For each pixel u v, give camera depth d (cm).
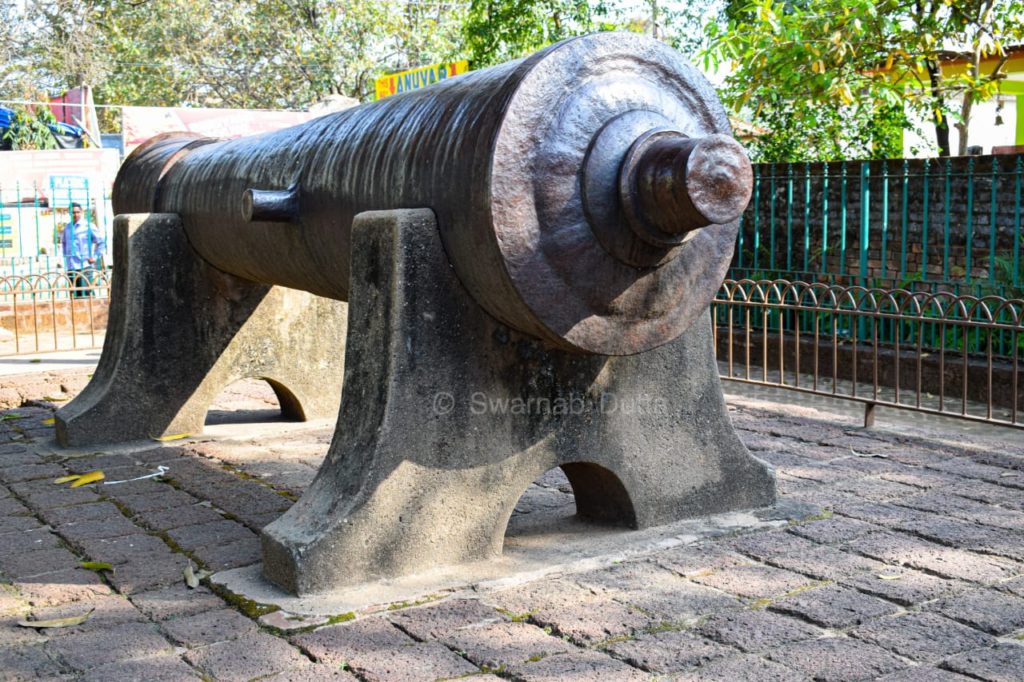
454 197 325
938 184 810
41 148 1583
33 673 272
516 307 325
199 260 570
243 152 492
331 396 621
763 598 318
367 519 330
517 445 358
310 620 303
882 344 795
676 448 393
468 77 355
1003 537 372
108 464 512
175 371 568
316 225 401
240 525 407
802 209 912
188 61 2488
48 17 2442
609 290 332
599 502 399
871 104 1012
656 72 341
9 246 1229
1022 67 1380
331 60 2298
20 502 447
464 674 268
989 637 287
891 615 304
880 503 421
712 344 400
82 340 1019
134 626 304
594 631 292
